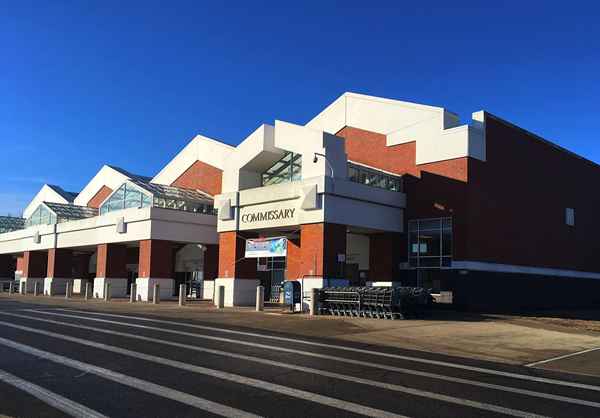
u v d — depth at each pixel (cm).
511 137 3256
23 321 1864
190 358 1145
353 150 3447
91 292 5141
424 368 1107
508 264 3111
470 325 1981
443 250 2948
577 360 1291
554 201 3631
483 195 2973
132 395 808
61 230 4834
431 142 3055
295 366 1077
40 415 698
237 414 709
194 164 4459
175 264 4441
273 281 3681
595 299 3981
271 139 3131
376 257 3186
